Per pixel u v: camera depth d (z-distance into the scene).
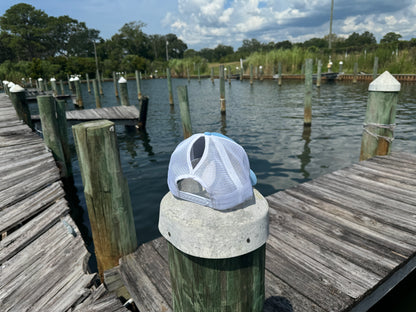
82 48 98.50
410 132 9.98
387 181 4.76
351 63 32.59
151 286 2.70
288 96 21.50
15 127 9.08
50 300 2.55
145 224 5.04
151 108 19.77
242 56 75.12
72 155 9.77
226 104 19.09
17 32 90.50
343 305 2.36
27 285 2.76
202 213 1.16
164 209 1.25
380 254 2.98
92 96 32.47
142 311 2.48
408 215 3.71
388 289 2.83
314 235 3.36
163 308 2.43
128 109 13.75
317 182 4.89
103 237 2.96
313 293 2.49
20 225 4.30
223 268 1.16
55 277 2.82
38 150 6.84
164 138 11.30
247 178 1.20
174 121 14.53
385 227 3.46
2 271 2.98
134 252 3.19
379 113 5.59
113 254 3.05
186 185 1.29
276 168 7.29
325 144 9.16
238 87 31.44
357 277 2.66
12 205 4.29
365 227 3.48
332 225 3.56
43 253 3.22
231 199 1.14
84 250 3.14
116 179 2.86
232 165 1.18
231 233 1.10
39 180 5.11
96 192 2.81
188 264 1.20
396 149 8.34
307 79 10.88
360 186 4.63
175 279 1.32
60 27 97.75
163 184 6.72
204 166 1.16
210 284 1.19
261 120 13.37
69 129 13.63
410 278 3.55
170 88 20.25
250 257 1.21
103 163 2.75
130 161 8.62
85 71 65.00
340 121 12.23
